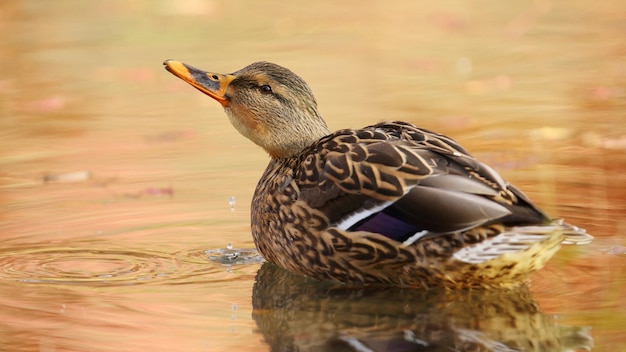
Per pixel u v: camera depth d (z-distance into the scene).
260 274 11.06
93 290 10.44
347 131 10.98
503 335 9.12
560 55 22.17
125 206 13.30
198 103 19.38
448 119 17.36
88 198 13.66
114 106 19.00
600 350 8.68
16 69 21.62
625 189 13.43
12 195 13.85
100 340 9.07
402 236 9.90
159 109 18.86
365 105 18.28
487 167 9.82
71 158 15.67
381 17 26.78
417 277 10.15
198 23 26.00
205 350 8.85
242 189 13.95
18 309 9.85
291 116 12.09
